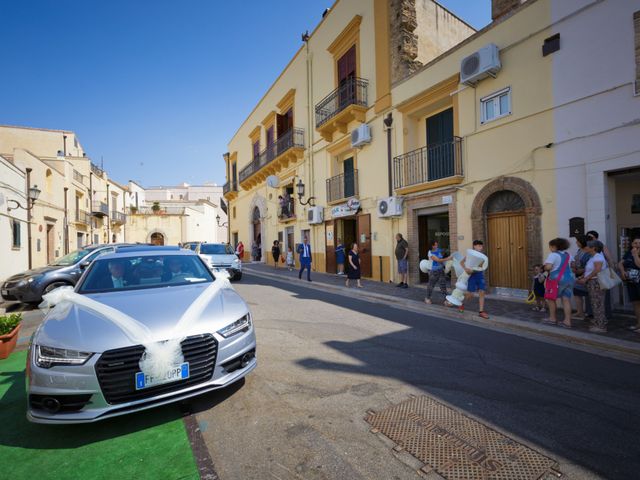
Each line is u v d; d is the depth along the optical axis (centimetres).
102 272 446
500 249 898
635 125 651
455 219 987
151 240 4447
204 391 319
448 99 1024
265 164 2083
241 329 356
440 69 1026
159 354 298
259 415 327
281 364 457
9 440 295
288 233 2002
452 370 436
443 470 247
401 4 1186
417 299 902
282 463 258
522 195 819
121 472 253
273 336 589
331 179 1538
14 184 1551
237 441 287
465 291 734
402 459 260
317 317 736
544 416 322
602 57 691
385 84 1230
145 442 289
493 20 888
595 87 701
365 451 271
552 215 768
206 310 353
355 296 1019
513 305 791
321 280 1347
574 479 238
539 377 414
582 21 718
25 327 718
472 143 938
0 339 512
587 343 541
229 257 1436
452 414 325
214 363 326
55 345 293
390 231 1230
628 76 659
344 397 362
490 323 674
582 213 721
